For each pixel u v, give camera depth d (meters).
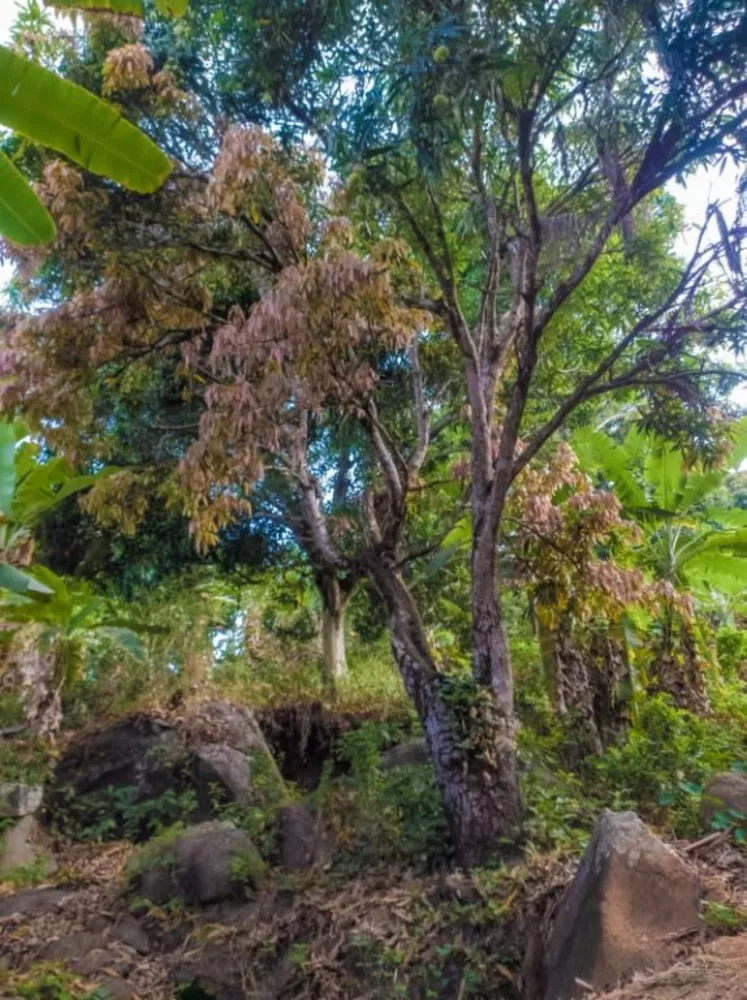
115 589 11.28
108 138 3.62
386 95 5.36
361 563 7.21
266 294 5.58
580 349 8.84
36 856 7.86
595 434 9.43
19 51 7.26
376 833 6.57
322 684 10.74
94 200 6.43
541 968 4.78
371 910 5.86
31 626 8.44
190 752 9.16
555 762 7.46
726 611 11.30
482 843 5.89
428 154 5.23
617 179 5.37
